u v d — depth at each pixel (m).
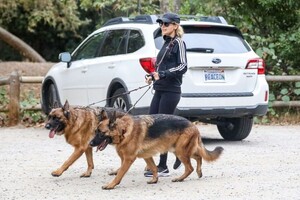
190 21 15.07
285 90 20.67
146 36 14.45
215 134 17.77
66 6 34.38
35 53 33.31
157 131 10.88
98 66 15.86
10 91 19.34
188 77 14.40
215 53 14.68
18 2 33.75
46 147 15.16
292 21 22.05
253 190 10.51
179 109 14.30
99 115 11.51
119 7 29.48
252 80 15.05
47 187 10.85
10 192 10.46
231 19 22.84
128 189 10.72
